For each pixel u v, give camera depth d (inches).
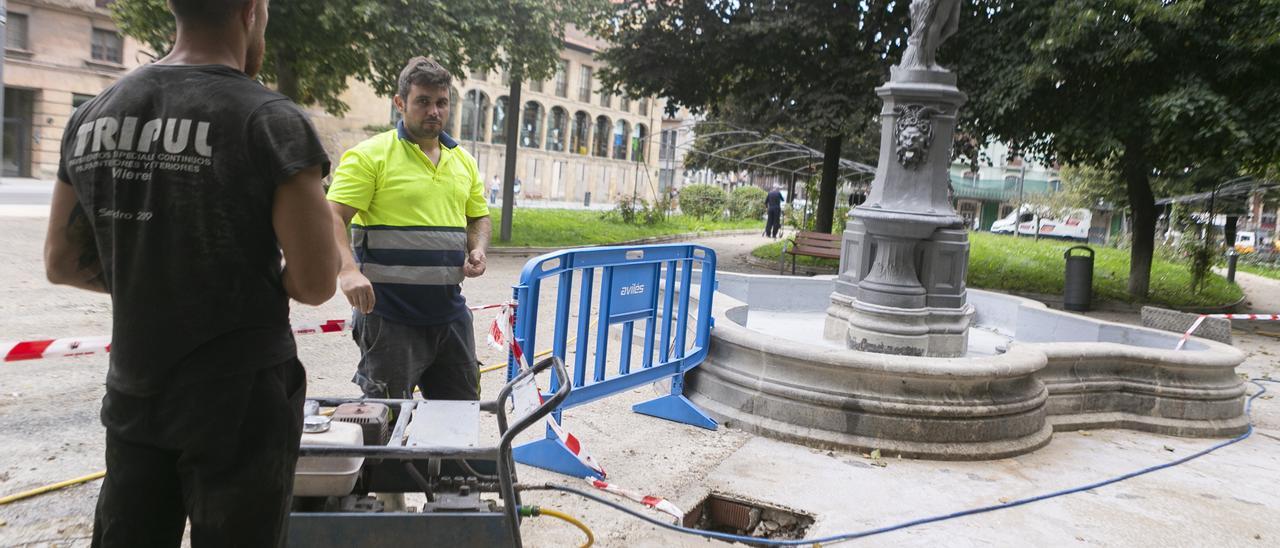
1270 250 1270.9
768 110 733.9
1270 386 337.1
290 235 69.9
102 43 1485.0
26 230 578.6
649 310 206.7
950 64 593.3
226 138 68.1
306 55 594.9
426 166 143.2
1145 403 250.2
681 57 706.2
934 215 251.4
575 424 213.8
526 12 656.4
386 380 140.9
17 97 1423.5
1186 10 472.4
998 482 191.9
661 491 171.0
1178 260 987.9
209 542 71.3
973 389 210.2
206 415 69.1
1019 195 1884.8
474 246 155.1
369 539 102.9
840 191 1320.1
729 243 1056.8
